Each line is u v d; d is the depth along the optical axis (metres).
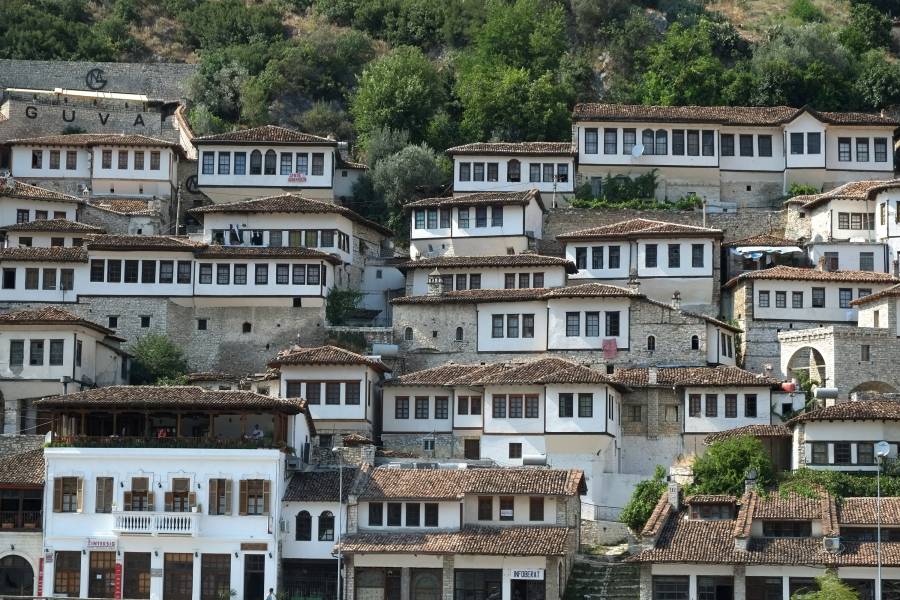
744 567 169.75
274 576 177.62
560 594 175.00
